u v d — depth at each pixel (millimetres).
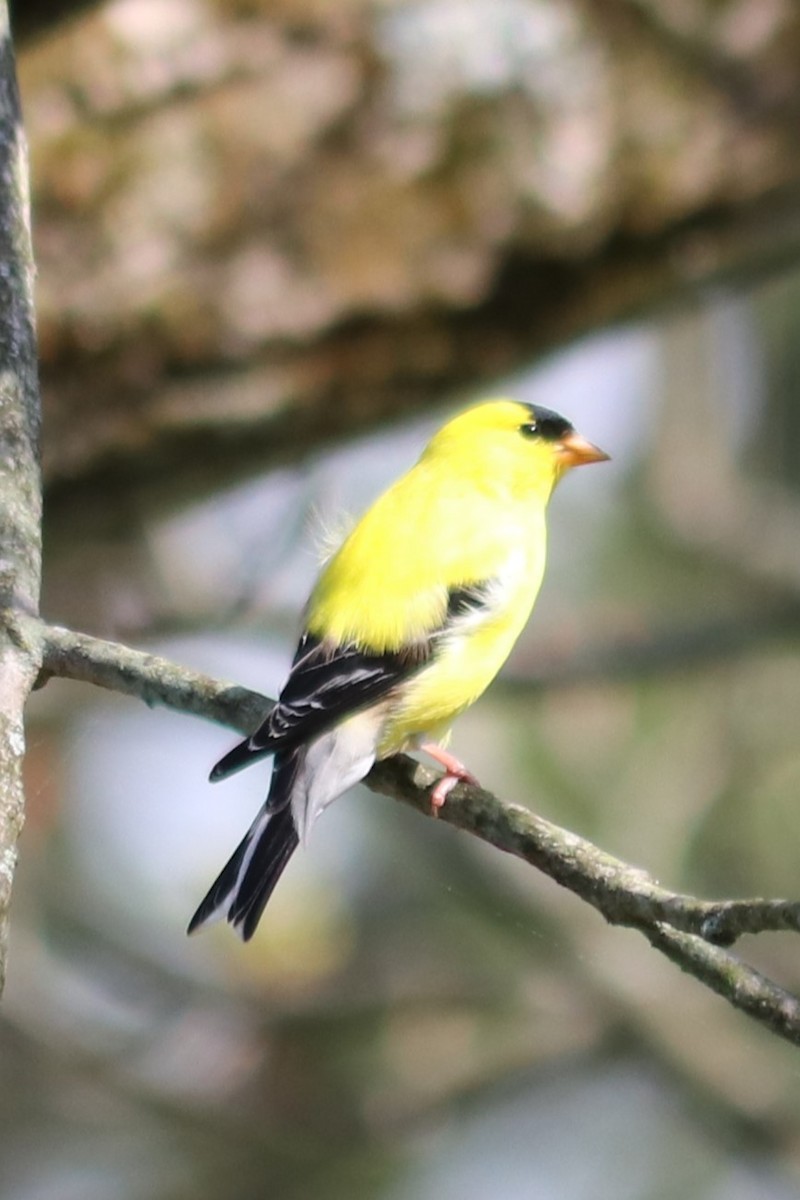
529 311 10984
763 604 13820
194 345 10492
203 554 13070
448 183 10742
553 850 5355
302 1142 12898
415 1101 13062
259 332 10547
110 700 13828
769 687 15328
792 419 16516
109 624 12031
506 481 8305
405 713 7117
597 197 10852
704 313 15898
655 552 16312
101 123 10516
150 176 10516
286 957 13766
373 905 14555
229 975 13711
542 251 10844
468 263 10734
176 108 10602
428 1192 13617
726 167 10914
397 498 7984
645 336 16047
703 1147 14484
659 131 10930
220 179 10570
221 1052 13078
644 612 14305
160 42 10586
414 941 14359
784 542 15688
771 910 4660
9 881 4734
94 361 10430
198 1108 12750
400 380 10898
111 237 10430
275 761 6738
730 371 16703
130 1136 13453
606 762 15055
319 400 10773
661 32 10969
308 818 6516
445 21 10805
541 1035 13734
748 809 15195
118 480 10828
